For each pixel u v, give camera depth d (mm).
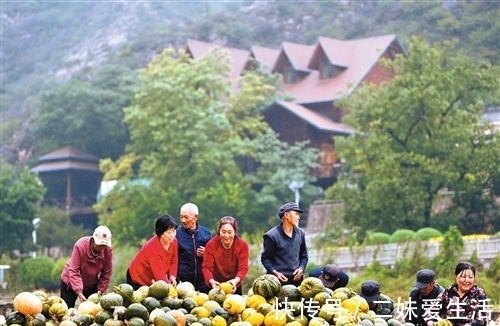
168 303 9273
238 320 9289
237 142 57156
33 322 8898
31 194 58656
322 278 10938
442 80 47312
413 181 45969
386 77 64250
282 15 80188
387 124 47219
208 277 11180
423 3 72000
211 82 59594
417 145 47125
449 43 50844
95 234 10812
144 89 58250
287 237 11289
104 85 73000
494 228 46719
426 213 46656
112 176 60344
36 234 62250
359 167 47094
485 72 48188
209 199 54875
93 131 70812
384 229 45812
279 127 62438
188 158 57000
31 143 74750
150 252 10852
